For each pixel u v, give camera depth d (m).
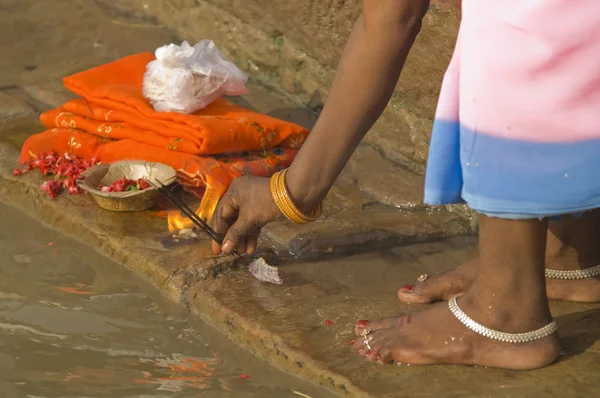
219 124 5.04
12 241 4.80
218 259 4.37
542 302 3.35
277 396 3.50
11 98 6.28
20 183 5.20
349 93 3.33
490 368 3.46
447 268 4.43
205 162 4.90
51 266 4.55
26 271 4.50
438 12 5.17
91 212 4.88
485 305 3.36
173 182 4.94
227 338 3.93
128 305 4.20
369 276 4.34
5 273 4.48
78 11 7.58
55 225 4.94
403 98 5.56
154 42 7.16
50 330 3.98
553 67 2.90
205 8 7.02
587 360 3.48
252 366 3.72
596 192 3.02
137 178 5.00
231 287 4.18
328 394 3.48
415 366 3.50
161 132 5.09
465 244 4.70
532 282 3.28
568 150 2.97
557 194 3.02
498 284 3.29
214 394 3.52
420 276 4.12
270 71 6.57
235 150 5.10
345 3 5.83
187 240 4.58
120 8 7.63
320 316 3.91
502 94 2.95
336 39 6.00
